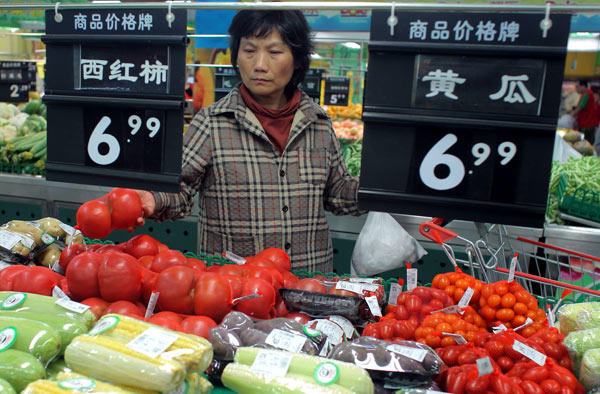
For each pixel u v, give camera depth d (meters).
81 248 1.64
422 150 1.24
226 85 4.20
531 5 1.11
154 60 1.34
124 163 1.42
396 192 1.27
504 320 1.39
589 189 3.09
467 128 1.20
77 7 1.38
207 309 1.28
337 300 1.37
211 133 2.13
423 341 1.27
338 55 6.01
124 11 1.34
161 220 1.98
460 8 1.13
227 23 4.25
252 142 2.15
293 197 2.19
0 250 1.67
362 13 4.36
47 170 1.48
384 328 1.28
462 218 1.24
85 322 1.16
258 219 2.17
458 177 1.23
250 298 1.32
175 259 1.48
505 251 2.80
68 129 1.45
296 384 0.98
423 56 1.21
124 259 1.32
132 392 0.93
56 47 1.42
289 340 1.13
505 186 1.21
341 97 4.80
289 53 1.96
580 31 4.11
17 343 1.03
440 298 1.43
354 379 1.00
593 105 8.54
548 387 1.07
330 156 2.28
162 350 0.97
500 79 1.18
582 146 5.18
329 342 1.20
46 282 1.37
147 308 1.31
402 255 2.53
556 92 1.15
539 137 1.18
